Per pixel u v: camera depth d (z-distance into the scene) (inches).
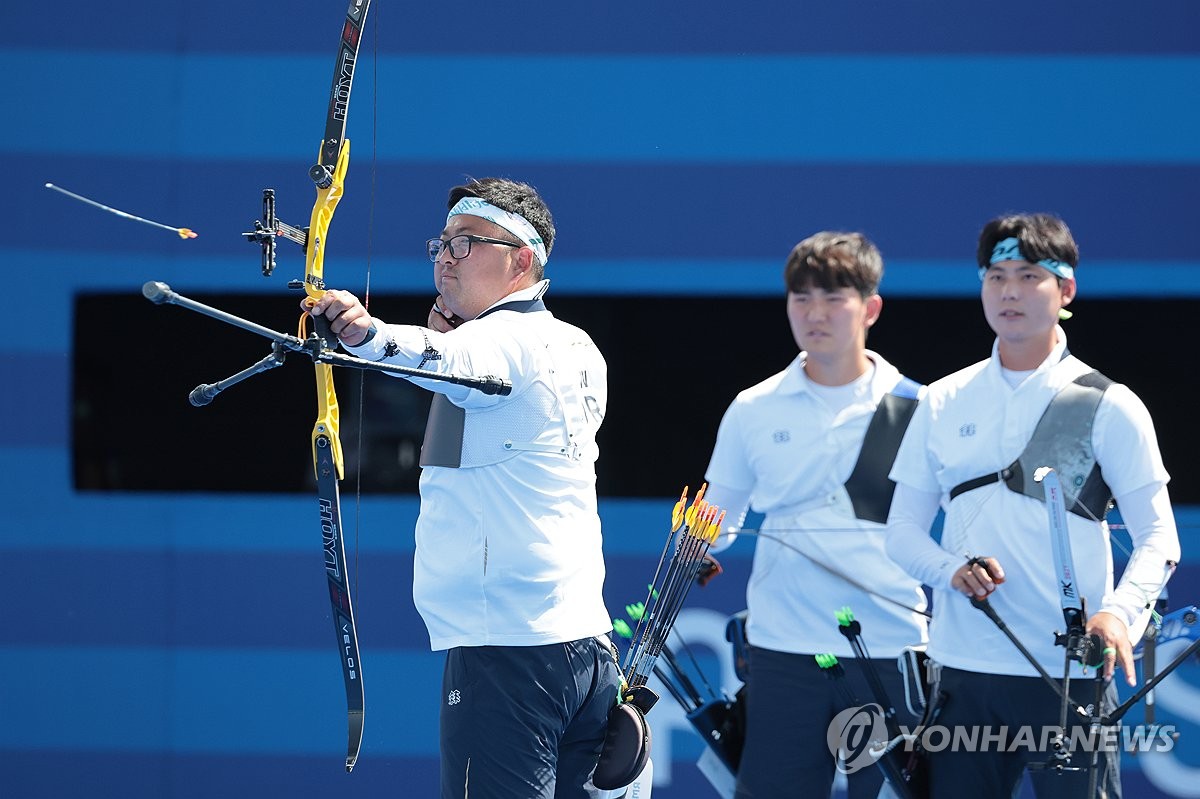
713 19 562.3
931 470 437.7
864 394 467.5
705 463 561.6
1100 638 389.7
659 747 542.6
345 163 381.1
